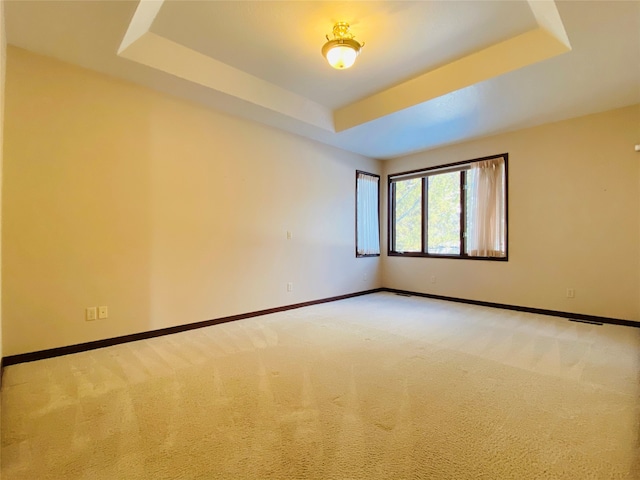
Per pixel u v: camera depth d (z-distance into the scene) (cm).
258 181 410
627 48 247
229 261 380
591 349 284
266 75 340
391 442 155
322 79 347
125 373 233
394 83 356
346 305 474
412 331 340
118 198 299
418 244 557
